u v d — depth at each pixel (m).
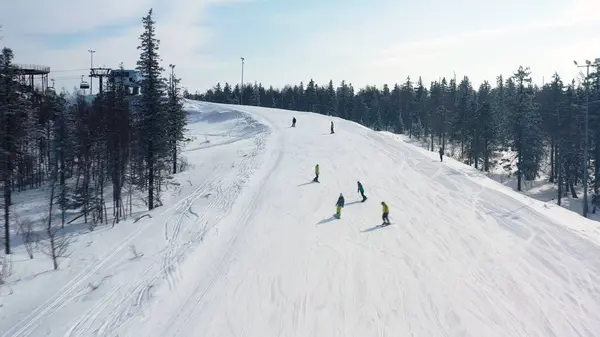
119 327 13.53
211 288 15.97
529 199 30.67
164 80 34.06
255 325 13.49
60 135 43.91
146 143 33.66
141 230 24.62
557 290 16.44
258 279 16.64
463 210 26.53
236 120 71.44
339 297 15.33
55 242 24.34
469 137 67.88
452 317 14.23
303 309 14.46
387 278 16.94
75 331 13.46
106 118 36.81
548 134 55.03
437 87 98.94
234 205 27.12
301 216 24.70
